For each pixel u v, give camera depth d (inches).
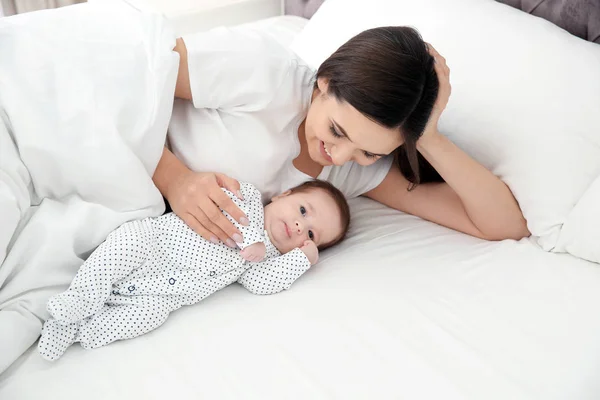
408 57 39.2
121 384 34.9
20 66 41.1
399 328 39.4
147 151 43.6
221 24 76.7
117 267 38.9
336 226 48.7
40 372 35.8
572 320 40.4
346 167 53.2
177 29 72.9
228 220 42.9
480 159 50.7
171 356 37.0
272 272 43.0
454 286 43.3
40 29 42.9
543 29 51.3
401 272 44.8
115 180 41.5
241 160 46.8
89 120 41.1
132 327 38.4
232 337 38.5
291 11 81.0
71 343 37.8
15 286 38.4
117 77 42.5
